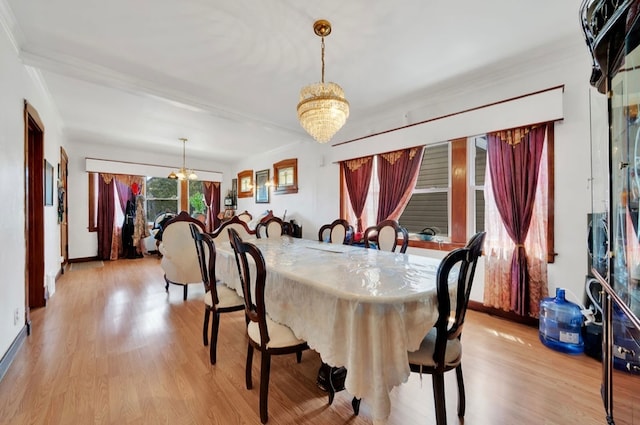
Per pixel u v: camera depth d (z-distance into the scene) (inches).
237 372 77.8
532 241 105.3
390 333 49.1
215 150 253.6
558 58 98.2
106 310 123.0
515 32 85.5
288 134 188.5
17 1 71.9
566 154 98.3
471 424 58.8
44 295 126.0
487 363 81.5
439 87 123.1
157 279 175.0
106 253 234.2
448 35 86.7
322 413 62.2
